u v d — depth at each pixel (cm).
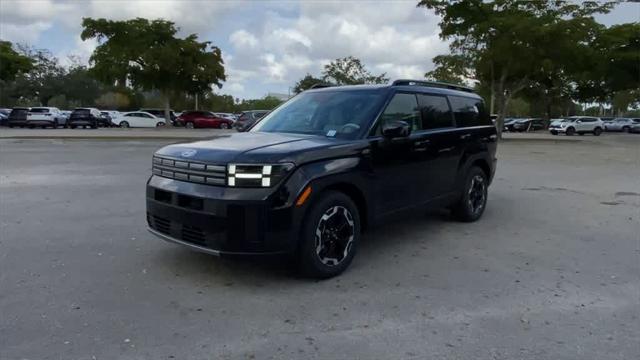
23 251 562
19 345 351
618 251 596
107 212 765
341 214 488
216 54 4522
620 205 888
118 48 4106
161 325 385
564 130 4481
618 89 4041
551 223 738
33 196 894
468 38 3102
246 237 435
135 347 351
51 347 348
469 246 608
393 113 571
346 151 496
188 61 4269
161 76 4331
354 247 505
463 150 685
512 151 2255
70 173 1209
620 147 2602
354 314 409
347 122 547
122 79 4291
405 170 571
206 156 455
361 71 5238
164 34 4228
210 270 505
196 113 4581
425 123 624
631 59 3584
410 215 591
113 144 2230
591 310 424
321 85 676
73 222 698
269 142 489
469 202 718
